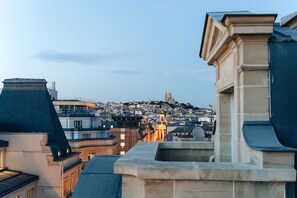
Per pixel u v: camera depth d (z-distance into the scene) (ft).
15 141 101.65
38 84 118.32
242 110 20.45
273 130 19.51
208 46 30.09
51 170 100.01
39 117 112.37
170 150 32.81
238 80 21.30
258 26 19.92
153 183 16.67
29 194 94.38
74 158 116.47
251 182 16.51
